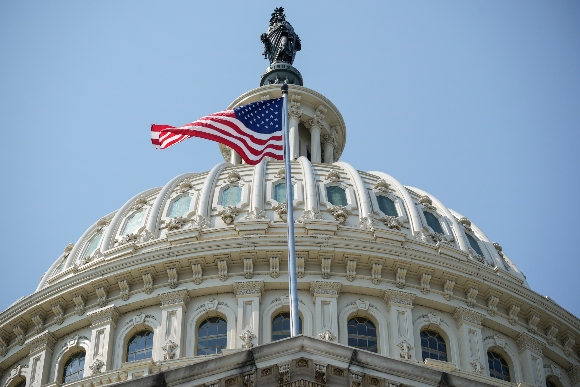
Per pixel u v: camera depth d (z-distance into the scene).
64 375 53.84
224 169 61.91
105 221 62.28
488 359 54.50
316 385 31.98
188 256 54.34
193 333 52.50
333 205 57.81
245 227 55.53
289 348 32.19
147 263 54.66
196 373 32.00
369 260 54.50
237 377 32.00
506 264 62.03
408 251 54.91
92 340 53.53
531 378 54.38
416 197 62.22
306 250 54.09
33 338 55.16
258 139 47.53
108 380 49.41
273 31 78.94
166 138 47.62
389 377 32.50
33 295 56.34
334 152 74.56
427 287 54.72
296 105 72.31
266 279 53.88
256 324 52.16
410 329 52.81
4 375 56.03
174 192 60.62
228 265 54.44
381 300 54.03
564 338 57.84
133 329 53.50
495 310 55.72
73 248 61.31
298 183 59.03
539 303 56.97
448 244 58.38
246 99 73.06
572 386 56.94
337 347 32.41
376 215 57.94
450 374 32.91
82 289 55.34
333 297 53.22
